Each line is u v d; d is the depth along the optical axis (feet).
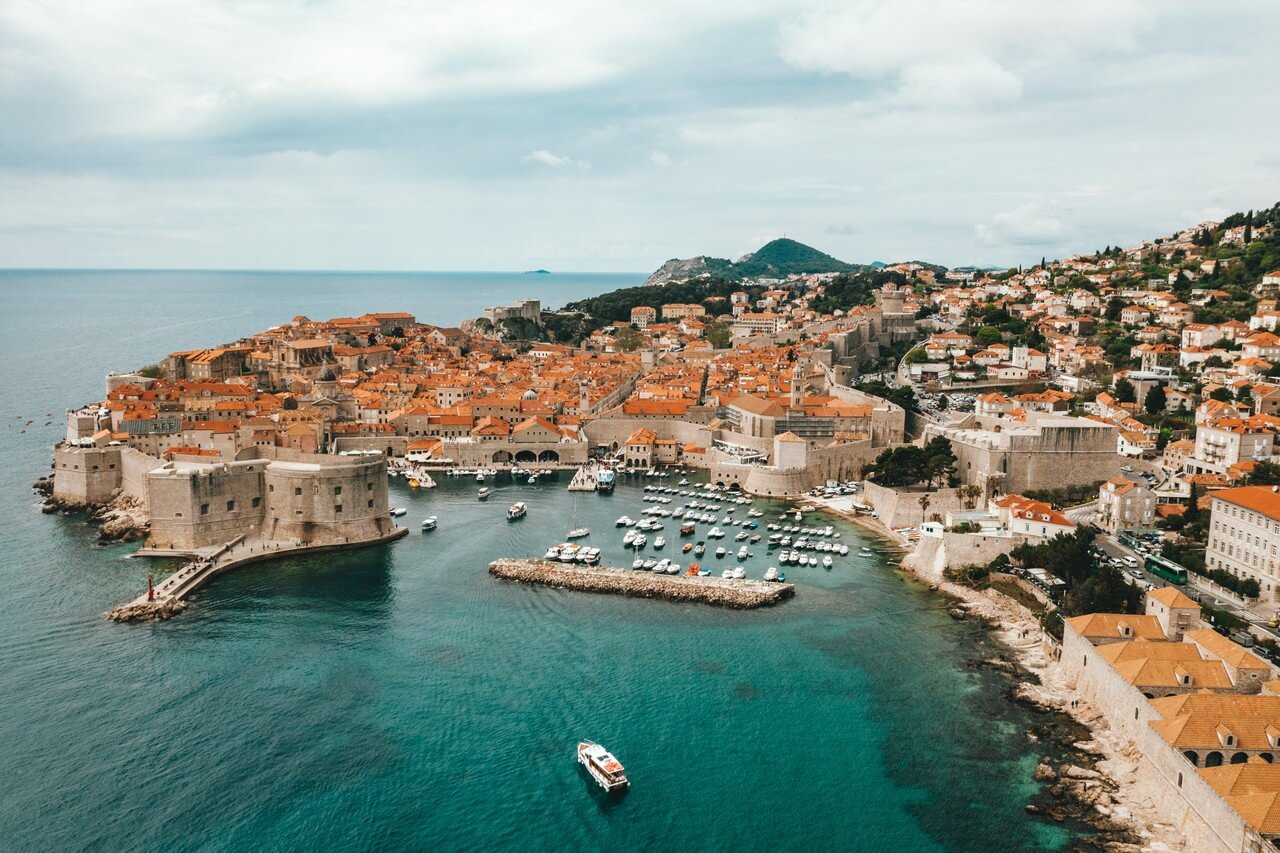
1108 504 649.20
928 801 362.74
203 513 647.15
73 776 376.48
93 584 581.94
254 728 414.62
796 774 382.22
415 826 349.20
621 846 338.54
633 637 517.14
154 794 366.02
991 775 378.53
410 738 408.67
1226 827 304.50
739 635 520.42
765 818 354.13
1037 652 490.08
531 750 400.26
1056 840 336.49
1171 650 403.75
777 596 572.51
